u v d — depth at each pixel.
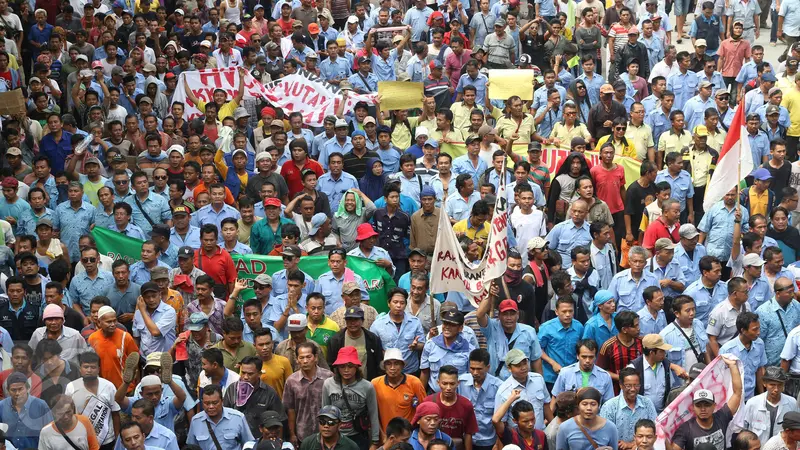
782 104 23.42
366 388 13.28
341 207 19.03
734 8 27.28
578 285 16.31
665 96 23.02
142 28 28.03
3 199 18.58
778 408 13.61
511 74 22.94
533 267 16.48
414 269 16.14
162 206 18.98
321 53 28.09
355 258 16.95
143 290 15.12
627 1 29.45
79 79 24.86
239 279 16.41
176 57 26.84
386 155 21.56
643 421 12.43
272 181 19.89
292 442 13.59
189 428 13.12
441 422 13.04
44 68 25.06
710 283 16.06
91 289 16.23
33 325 15.66
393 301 14.70
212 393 12.70
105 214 18.64
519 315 15.03
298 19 29.11
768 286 16.25
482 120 21.55
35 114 23.42
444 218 14.17
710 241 18.41
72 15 28.64
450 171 19.92
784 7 27.94
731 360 13.47
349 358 13.14
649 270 16.77
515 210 18.52
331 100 23.62
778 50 29.11
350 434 13.31
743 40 26.39
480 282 14.40
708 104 23.58
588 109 24.11
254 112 24.16
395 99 22.81
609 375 13.93
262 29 29.23
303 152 20.59
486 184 19.17
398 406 13.42
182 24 29.34
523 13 29.23
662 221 18.08
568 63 26.56
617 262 19.67
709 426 13.16
